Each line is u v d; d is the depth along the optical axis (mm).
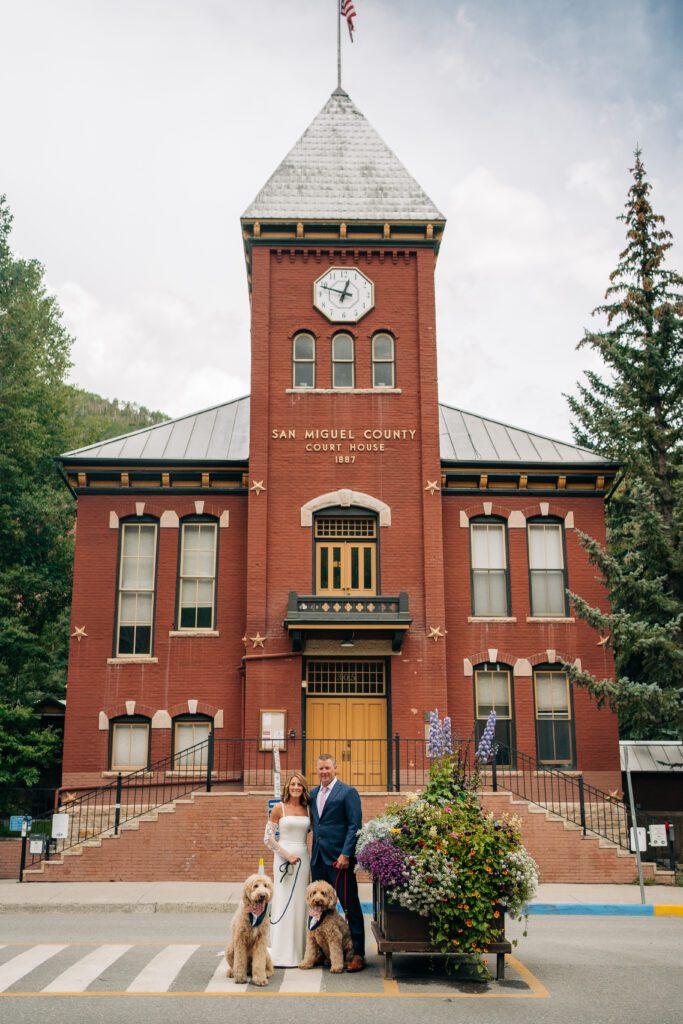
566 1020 8188
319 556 23109
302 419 23672
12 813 25531
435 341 24281
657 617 21562
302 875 10297
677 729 21172
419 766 21594
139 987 9141
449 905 9516
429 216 24797
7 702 28016
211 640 23531
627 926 14430
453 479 24547
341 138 26391
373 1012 8328
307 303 24500
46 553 33906
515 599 24031
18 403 34469
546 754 23234
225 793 19188
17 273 35312
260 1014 8195
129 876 18766
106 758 22781
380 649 22125
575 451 25516
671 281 26344
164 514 24328
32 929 13312
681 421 25219
